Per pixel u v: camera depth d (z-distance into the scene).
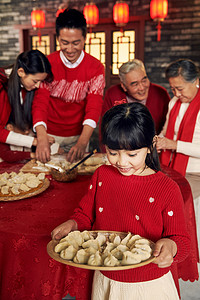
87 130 2.27
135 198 1.02
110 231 1.02
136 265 0.81
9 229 1.19
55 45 7.26
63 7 6.45
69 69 2.37
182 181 1.72
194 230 1.60
